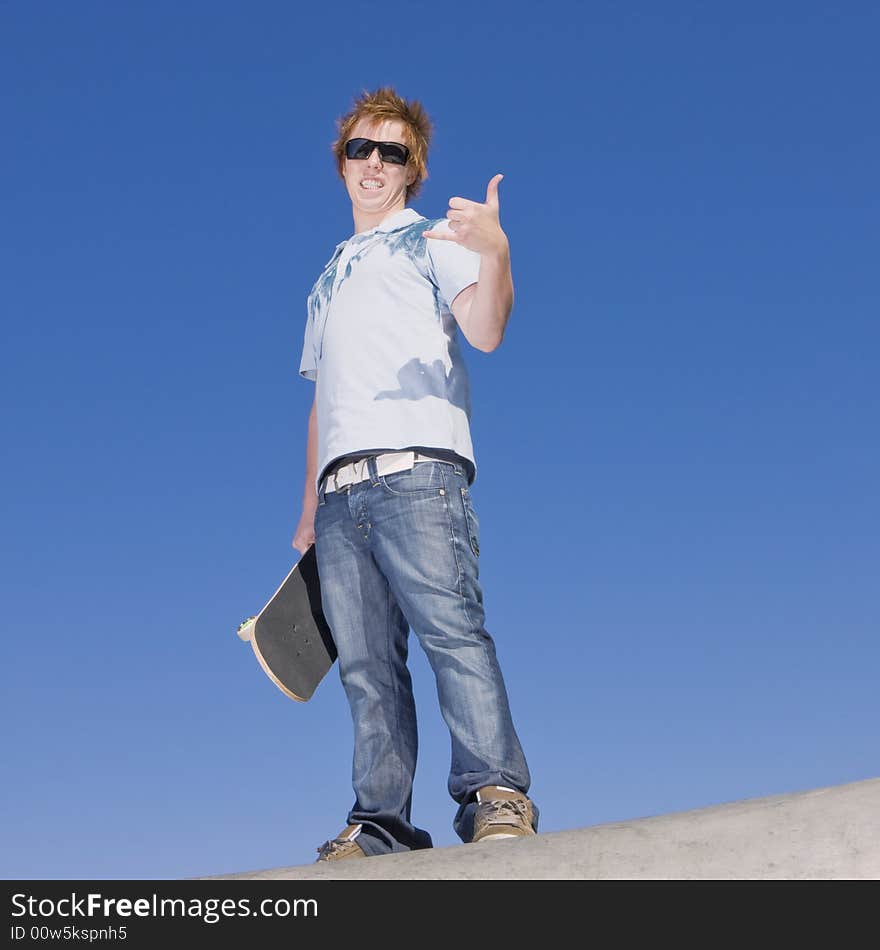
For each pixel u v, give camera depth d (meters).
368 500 3.28
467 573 3.20
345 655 3.34
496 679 3.12
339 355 3.42
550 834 2.51
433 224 3.47
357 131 3.78
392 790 3.22
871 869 2.19
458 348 3.45
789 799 2.48
